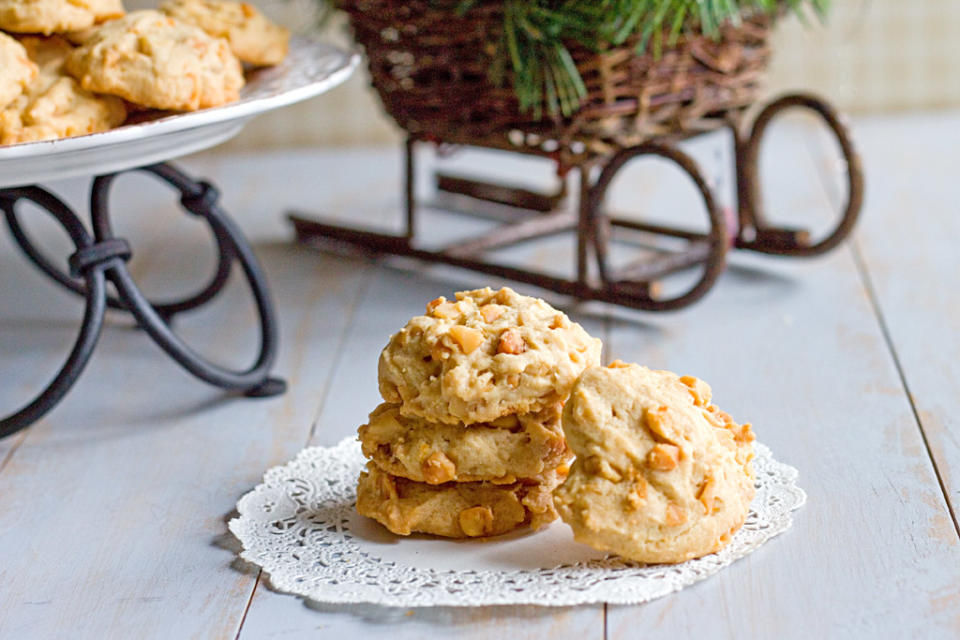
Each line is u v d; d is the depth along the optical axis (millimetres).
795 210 952
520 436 581
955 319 764
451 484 588
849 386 700
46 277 867
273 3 1216
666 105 770
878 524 594
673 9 733
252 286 713
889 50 1267
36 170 619
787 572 569
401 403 588
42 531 614
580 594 553
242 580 579
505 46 745
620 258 870
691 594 560
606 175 767
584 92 732
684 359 733
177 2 710
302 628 554
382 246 869
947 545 582
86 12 673
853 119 1260
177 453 666
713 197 743
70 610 569
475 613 556
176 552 597
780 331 759
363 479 600
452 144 822
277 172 1142
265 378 712
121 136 613
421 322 586
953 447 646
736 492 575
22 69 645
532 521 586
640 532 558
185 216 990
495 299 597
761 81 817
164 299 830
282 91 672
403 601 553
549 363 577
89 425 692
